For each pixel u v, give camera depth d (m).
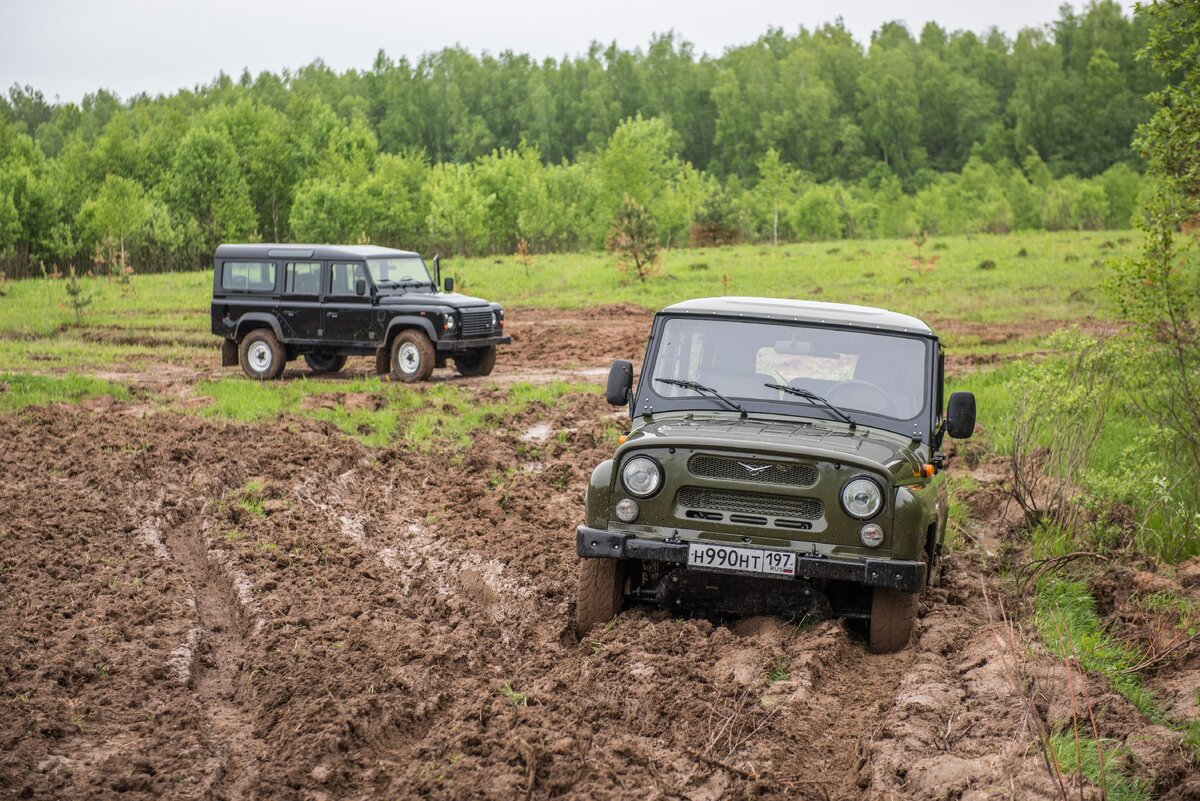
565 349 23.69
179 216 66.88
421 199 72.62
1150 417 11.71
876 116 177.12
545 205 70.69
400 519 9.95
